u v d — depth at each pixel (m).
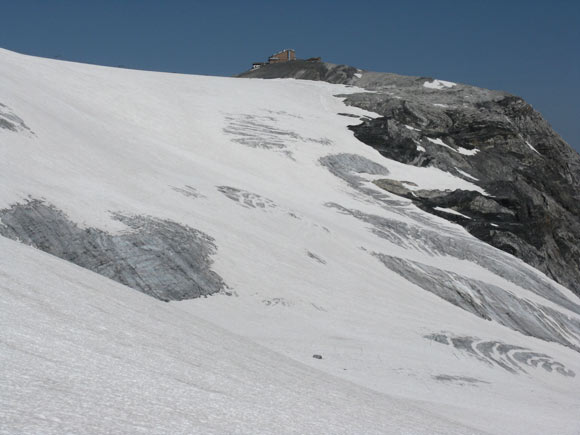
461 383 26.31
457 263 55.41
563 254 75.44
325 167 70.25
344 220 56.00
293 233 46.03
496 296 48.50
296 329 30.50
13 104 43.41
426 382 25.06
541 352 37.56
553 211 79.69
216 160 63.34
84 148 43.72
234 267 36.03
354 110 93.94
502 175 85.75
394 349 29.64
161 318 11.91
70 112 53.59
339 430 7.00
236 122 76.44
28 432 3.99
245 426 5.80
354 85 116.31
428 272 48.12
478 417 19.81
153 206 38.41
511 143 92.50
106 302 10.98
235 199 48.53
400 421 9.57
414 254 53.31
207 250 35.94
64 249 29.31
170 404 5.88
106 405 5.21
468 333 36.22
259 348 14.14
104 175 40.50
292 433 6.08
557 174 93.88
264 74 134.38
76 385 5.61
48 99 54.03
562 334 48.19
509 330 43.94
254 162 66.31
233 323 29.58
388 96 99.19
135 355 7.71
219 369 8.78
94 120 55.81
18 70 63.06
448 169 81.19
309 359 24.97
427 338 33.41
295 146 72.69
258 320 30.97
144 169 46.19
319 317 33.50
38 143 39.59
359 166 72.81
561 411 24.64
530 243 69.38
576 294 68.94
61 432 4.16
